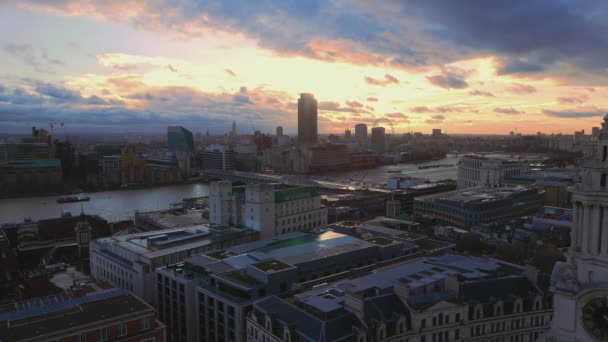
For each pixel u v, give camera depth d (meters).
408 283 107.81
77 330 91.75
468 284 108.94
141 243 192.38
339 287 111.19
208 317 134.75
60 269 176.62
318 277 145.12
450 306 101.56
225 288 131.75
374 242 166.88
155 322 103.88
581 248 53.00
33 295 150.38
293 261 142.62
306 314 98.25
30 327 91.50
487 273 118.38
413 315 99.19
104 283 126.62
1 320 95.44
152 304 168.75
